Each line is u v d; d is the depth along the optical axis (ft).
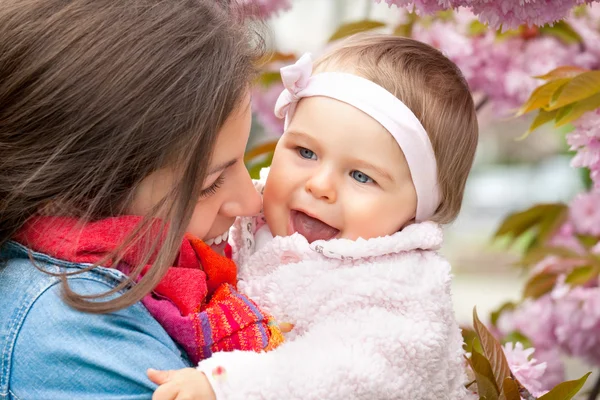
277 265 4.52
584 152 5.58
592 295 8.32
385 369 3.92
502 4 4.32
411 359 4.07
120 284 3.41
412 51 4.83
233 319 3.83
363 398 3.82
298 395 3.60
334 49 4.91
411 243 4.43
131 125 3.46
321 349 3.86
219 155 3.78
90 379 3.37
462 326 6.25
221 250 4.45
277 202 4.58
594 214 8.24
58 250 3.55
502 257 19.63
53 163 3.47
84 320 3.41
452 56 7.79
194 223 3.95
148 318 3.63
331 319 4.18
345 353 3.85
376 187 4.50
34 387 3.38
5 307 3.52
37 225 3.63
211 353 3.76
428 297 4.26
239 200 4.10
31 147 3.49
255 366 3.59
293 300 4.34
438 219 4.81
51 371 3.37
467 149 4.85
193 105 3.53
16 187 3.50
